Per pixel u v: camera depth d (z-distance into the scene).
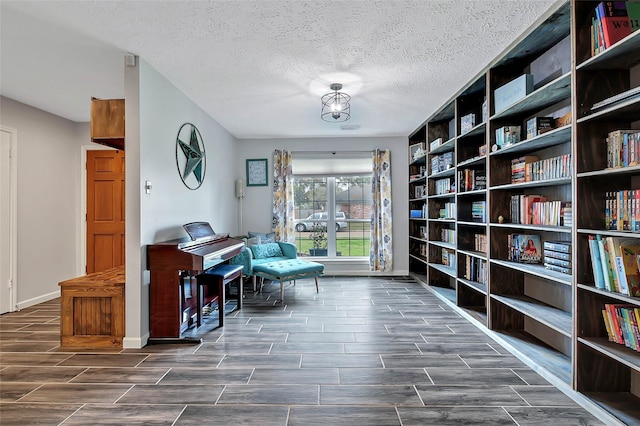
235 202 5.72
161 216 3.14
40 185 4.18
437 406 1.94
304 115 4.46
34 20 2.24
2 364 2.48
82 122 4.71
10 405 1.95
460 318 3.51
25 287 3.99
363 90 3.58
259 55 2.76
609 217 1.87
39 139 4.16
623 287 1.70
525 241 2.84
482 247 3.51
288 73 3.12
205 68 3.01
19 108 3.90
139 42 2.55
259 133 5.49
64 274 4.52
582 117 1.91
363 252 5.96
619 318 1.81
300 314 3.67
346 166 5.90
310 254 6.00
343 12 2.17
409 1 2.06
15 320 3.50
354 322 3.40
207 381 2.22
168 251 2.87
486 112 3.09
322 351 2.69
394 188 5.84
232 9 2.13
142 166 2.81
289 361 2.52
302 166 5.93
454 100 3.80
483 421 1.80
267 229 5.86
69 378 2.27
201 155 4.09
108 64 2.92
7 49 2.65
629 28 1.75
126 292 2.78
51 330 3.21
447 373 2.33
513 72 2.99
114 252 4.71
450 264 4.55
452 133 4.62
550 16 2.17
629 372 1.97
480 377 2.27
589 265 1.93
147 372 2.35
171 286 2.89
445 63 2.95
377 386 2.16
